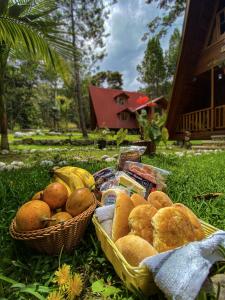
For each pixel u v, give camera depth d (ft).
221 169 12.47
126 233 4.47
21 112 81.05
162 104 70.49
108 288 3.93
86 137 46.60
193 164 14.29
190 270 3.12
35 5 13.75
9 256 4.76
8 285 4.00
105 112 76.02
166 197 5.27
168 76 113.91
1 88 23.02
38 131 64.49
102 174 7.39
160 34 48.39
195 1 27.58
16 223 4.78
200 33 29.91
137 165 7.47
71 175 6.31
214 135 29.89
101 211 4.84
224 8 28.02
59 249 4.79
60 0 42.42
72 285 3.69
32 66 24.06
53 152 23.50
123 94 79.41
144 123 20.56
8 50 19.29
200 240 3.99
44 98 97.66
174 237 3.88
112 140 35.50
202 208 6.92
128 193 5.88
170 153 20.89
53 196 5.32
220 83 35.58
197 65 31.58
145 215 4.34
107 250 4.35
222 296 3.33
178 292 2.99
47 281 4.09
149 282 3.46
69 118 98.32
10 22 11.93
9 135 55.67
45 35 12.44
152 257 3.41
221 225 5.90
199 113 32.53
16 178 10.37
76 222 4.80
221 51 27.48
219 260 3.44
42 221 4.68
